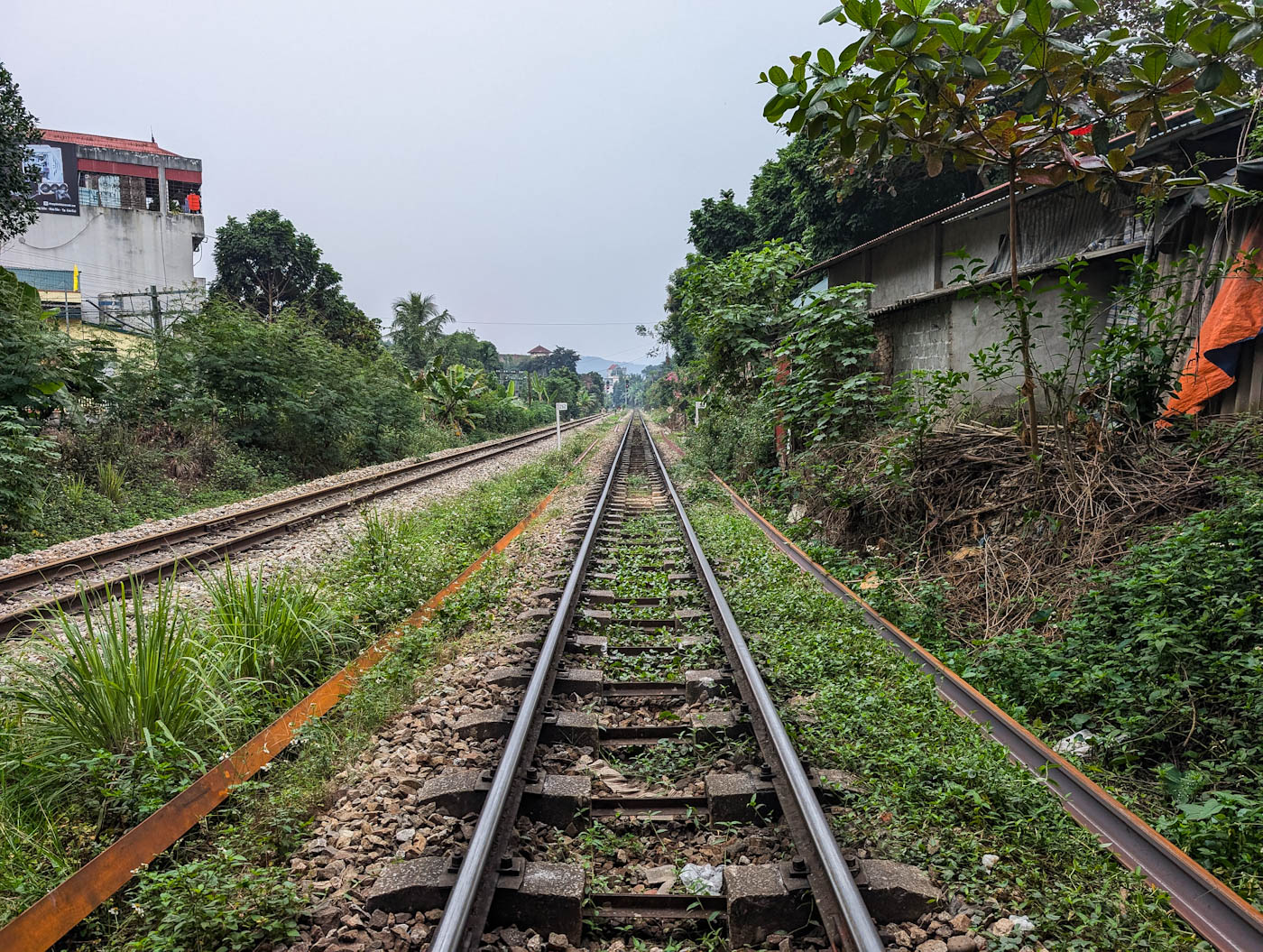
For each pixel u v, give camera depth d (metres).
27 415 12.55
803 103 5.62
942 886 3.00
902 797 3.57
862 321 11.05
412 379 31.88
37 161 41.94
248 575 5.50
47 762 3.76
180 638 4.48
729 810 3.51
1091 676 4.75
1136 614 5.06
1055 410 7.34
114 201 44.25
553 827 3.45
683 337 35.34
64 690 4.14
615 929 2.89
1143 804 3.85
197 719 4.21
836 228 19.80
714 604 6.39
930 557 7.54
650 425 58.91
